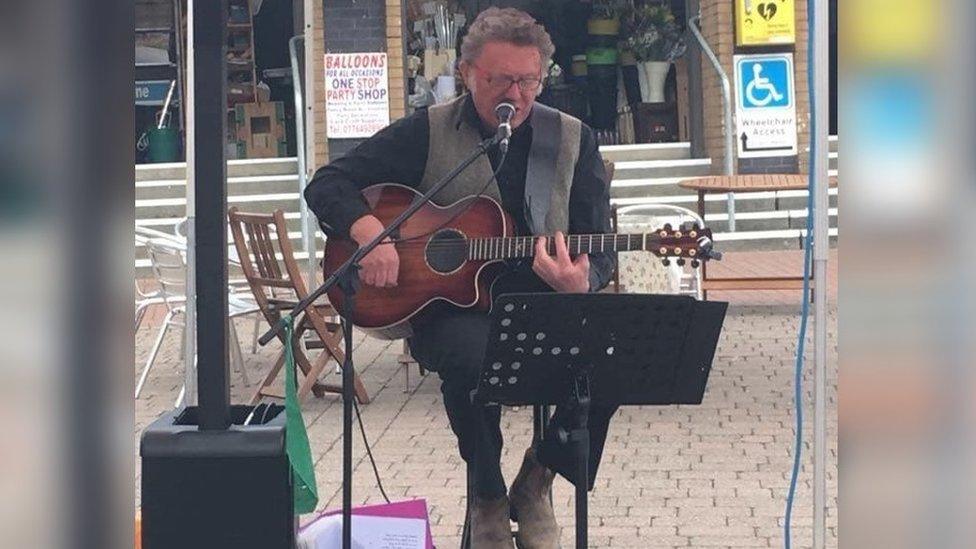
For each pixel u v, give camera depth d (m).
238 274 10.11
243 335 9.61
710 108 13.26
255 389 7.87
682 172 13.31
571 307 3.74
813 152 4.22
